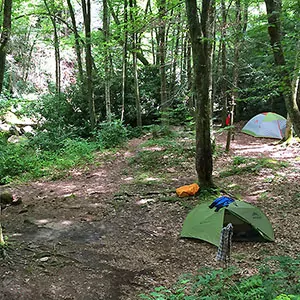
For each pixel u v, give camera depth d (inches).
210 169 336.2
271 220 273.3
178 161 454.0
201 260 218.1
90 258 222.5
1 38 205.5
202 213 257.1
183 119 615.8
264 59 495.5
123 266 212.8
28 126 726.5
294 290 144.6
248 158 438.0
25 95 862.5
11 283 188.5
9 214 309.1
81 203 335.9
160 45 572.1
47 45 858.1
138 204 326.3
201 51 309.4
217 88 606.2
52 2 655.8
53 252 227.1
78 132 633.0
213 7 403.9
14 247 228.7
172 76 666.8
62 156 510.6
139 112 644.7
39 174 437.7
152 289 187.2
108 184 392.2
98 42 563.2
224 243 200.2
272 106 661.3
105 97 644.1
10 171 442.9
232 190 344.8
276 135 577.9
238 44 397.7
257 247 231.1
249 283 155.0
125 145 554.9
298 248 225.5
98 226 278.8
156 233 263.0
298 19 251.3
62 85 944.9
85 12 566.6
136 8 511.2
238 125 687.7
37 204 336.8
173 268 210.1
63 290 185.6
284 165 409.4
